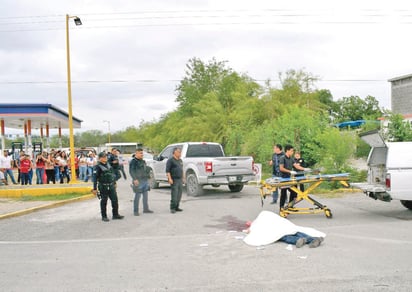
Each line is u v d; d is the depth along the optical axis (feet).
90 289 18.35
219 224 33.76
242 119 105.19
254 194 54.29
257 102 110.32
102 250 25.62
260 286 18.16
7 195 54.44
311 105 116.06
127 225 34.14
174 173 40.22
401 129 63.87
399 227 30.76
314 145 60.85
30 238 29.91
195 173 51.90
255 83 123.54
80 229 32.96
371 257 22.43
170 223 34.60
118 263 22.47
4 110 90.22
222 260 22.50
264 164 79.51
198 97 143.74
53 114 96.02
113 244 27.27
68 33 67.41
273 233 26.23
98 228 33.19
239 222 34.47
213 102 121.60
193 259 22.90
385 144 34.45
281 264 21.44
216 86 143.13
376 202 44.24
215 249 25.03
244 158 52.65
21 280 19.80
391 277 19.04
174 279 19.45
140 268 21.39
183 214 39.17
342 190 52.70
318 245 24.86
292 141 65.92
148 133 208.85
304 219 34.86
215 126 118.83
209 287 18.22
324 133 59.41
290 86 116.88
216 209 41.78
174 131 144.56
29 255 24.75
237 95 119.24
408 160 33.58
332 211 38.88
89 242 28.12
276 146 43.14
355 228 30.55
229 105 130.21
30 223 36.17
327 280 18.75
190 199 50.08
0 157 65.98
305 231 26.76
